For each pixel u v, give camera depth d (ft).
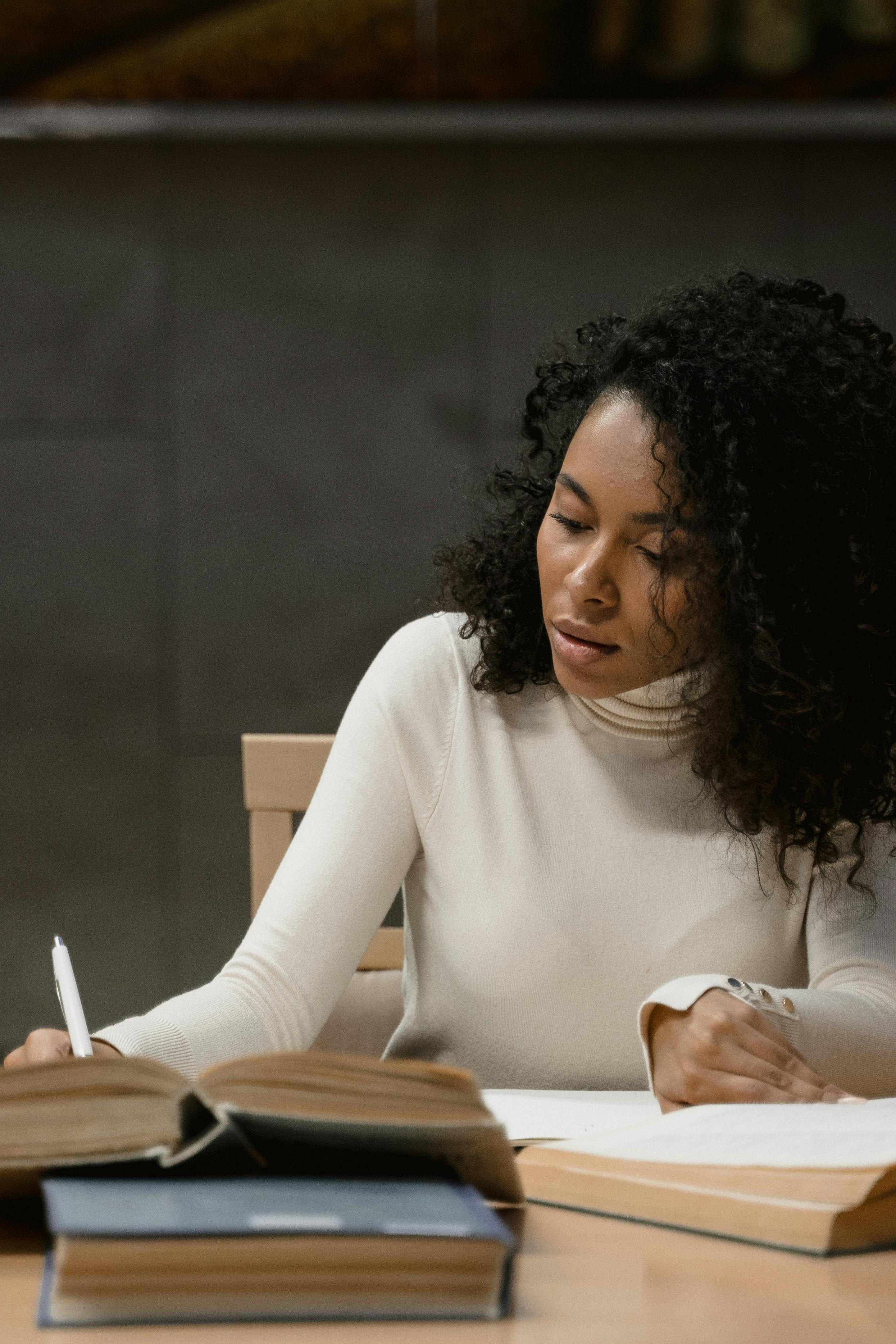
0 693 13.82
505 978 5.01
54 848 13.84
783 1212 2.66
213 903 13.89
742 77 13.30
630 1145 3.10
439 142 13.62
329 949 4.70
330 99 13.39
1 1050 13.70
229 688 13.91
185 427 13.80
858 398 4.66
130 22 13.20
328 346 13.79
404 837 5.11
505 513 5.51
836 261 13.62
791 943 5.20
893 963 4.83
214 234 13.67
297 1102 2.39
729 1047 3.68
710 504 4.41
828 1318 2.24
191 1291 2.13
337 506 13.85
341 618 13.91
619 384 4.63
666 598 4.46
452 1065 5.14
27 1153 2.38
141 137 13.44
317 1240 2.14
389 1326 2.15
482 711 5.28
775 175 13.58
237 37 13.24
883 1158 2.68
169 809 13.88
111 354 13.74
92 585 13.83
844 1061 4.15
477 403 13.79
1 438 13.71
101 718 13.85
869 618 4.61
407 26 13.24
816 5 13.17
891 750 4.85
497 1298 2.22
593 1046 5.08
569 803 5.17
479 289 13.74
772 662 4.46
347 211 13.69
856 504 4.54
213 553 13.85
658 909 5.05
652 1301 2.31
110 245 13.66
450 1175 2.60
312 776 6.08
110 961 13.85
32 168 13.55
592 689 4.70
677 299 4.95
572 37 13.28
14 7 13.10
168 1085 2.45
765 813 4.82
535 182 13.66
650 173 13.62
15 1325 2.11
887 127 13.32
